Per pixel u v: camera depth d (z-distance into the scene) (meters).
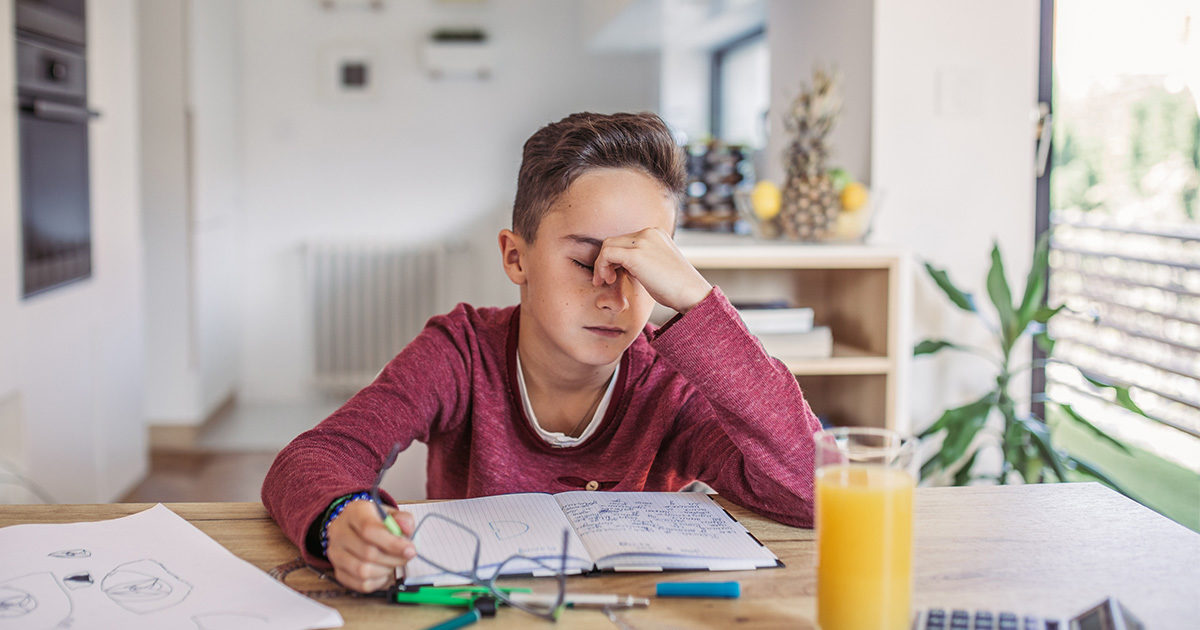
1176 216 2.57
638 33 4.35
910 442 0.74
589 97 5.27
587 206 1.04
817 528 0.74
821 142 2.32
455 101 5.21
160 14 4.12
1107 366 3.29
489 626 0.75
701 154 2.87
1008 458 2.38
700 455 1.15
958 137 2.54
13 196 2.42
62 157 2.74
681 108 4.98
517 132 5.25
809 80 3.00
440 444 1.27
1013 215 2.57
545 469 1.20
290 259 5.17
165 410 4.24
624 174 1.05
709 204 2.86
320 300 5.14
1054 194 2.64
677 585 0.81
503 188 5.27
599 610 0.78
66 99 2.78
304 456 0.99
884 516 0.70
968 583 0.83
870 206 2.31
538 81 5.23
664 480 1.25
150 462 3.92
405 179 5.21
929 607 0.78
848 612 0.71
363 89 5.11
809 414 1.02
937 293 2.56
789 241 2.38
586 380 1.16
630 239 1.00
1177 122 2.45
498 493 1.18
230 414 4.84
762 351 1.00
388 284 5.20
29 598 0.78
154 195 4.18
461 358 1.21
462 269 5.28
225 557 0.87
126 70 3.30
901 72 2.51
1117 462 3.12
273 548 0.91
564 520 0.96
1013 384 2.58
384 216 5.22
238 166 5.07
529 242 1.10
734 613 0.77
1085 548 0.91
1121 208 2.66
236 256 5.07
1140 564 0.87
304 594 0.81
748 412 0.98
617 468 1.20
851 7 2.64
